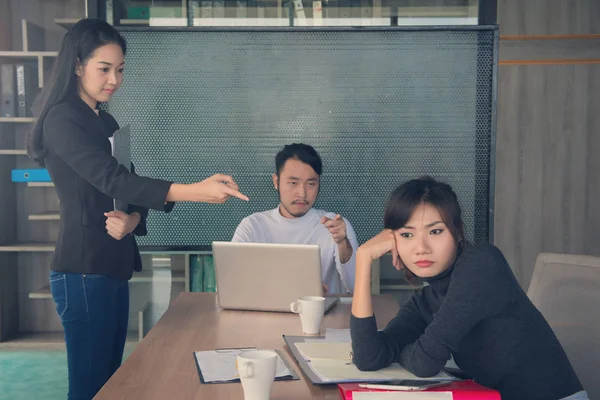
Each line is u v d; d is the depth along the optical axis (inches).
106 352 74.2
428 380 47.8
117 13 119.6
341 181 112.4
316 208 113.0
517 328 49.9
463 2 120.3
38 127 73.2
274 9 125.1
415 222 52.0
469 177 110.9
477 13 119.8
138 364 52.0
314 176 100.7
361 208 112.7
